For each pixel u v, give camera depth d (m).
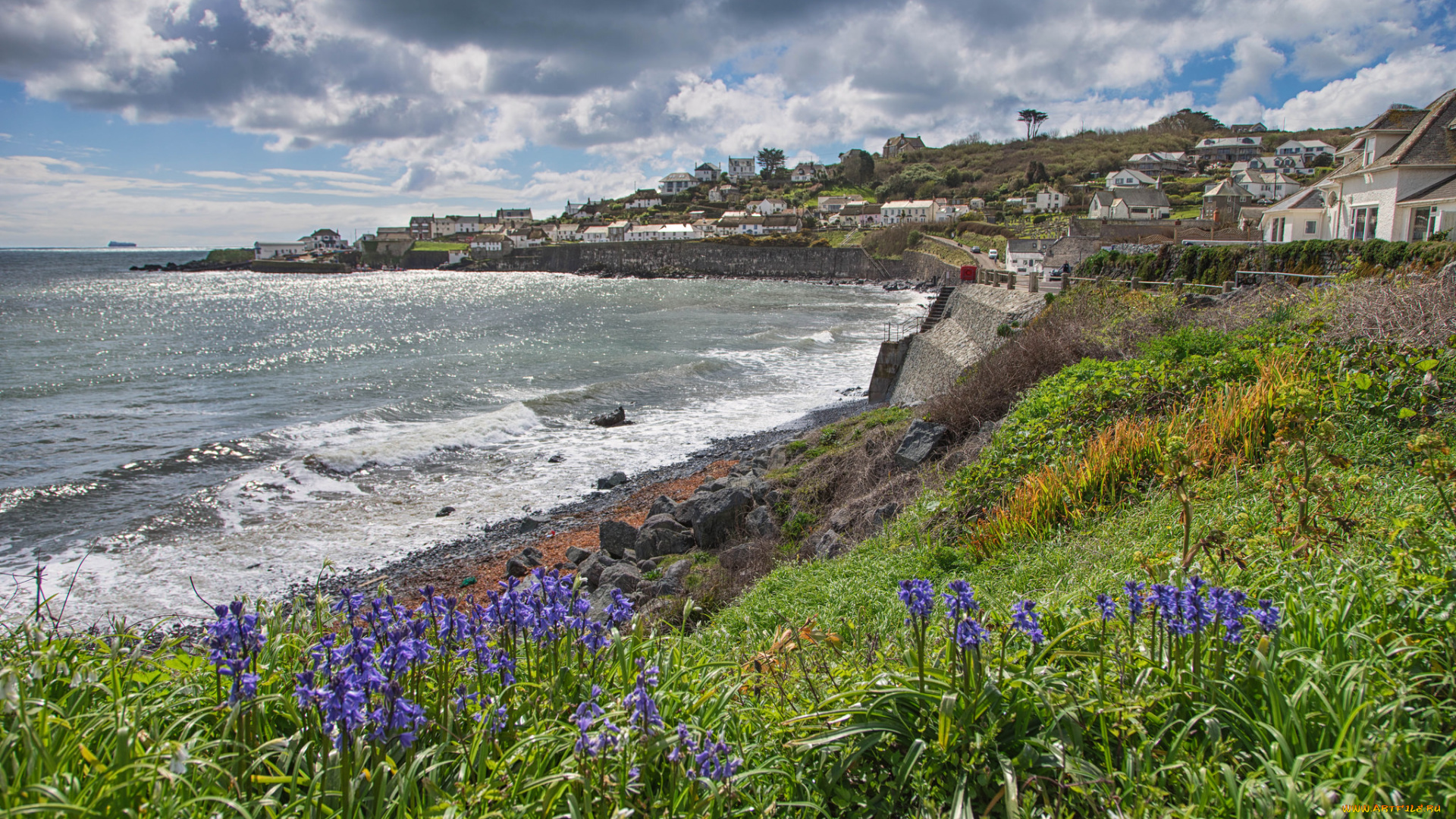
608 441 22.73
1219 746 2.62
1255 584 3.90
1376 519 4.32
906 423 14.83
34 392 29.20
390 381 31.77
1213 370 9.10
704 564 11.48
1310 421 4.70
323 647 2.93
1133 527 6.14
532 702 3.09
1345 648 3.12
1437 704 2.76
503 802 2.49
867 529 10.05
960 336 26.67
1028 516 7.27
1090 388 9.98
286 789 2.61
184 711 3.02
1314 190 28.55
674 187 181.38
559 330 50.69
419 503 17.41
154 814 2.26
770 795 2.79
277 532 15.51
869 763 2.94
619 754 2.53
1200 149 134.50
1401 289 9.93
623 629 4.70
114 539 14.83
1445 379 7.08
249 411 26.08
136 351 41.12
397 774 2.49
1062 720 2.84
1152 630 3.26
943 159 167.12
